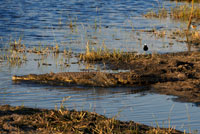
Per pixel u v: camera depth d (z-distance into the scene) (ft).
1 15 359.05
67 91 144.87
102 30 296.92
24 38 260.42
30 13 380.99
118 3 491.72
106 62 195.00
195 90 144.36
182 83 153.79
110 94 141.08
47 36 269.03
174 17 373.61
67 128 97.04
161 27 315.58
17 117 102.73
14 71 175.22
